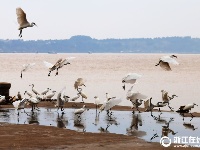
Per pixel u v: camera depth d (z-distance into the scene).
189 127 22.30
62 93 25.14
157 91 50.47
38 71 106.19
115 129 21.39
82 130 20.98
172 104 36.88
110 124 22.97
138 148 16.70
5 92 31.62
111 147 16.80
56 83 63.28
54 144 17.22
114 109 29.45
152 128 21.81
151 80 71.12
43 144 17.22
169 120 24.69
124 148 16.66
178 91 50.66
